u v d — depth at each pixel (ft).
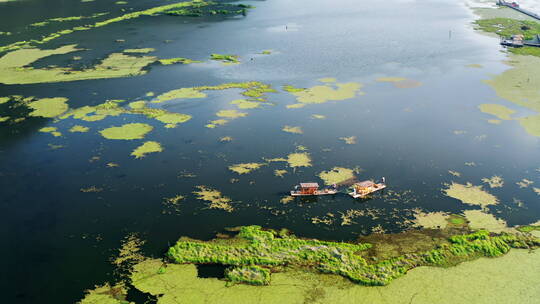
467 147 268.21
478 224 197.67
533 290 160.15
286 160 257.34
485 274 168.14
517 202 213.87
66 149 274.77
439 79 385.91
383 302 156.76
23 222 208.54
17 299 163.63
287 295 160.25
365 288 162.81
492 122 299.79
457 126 295.89
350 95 354.33
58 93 364.79
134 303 158.51
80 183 239.09
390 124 300.81
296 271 171.12
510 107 322.34
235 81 391.45
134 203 220.64
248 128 299.17
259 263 174.60
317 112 322.55
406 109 324.80
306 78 398.01
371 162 253.85
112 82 389.60
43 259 184.14
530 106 322.34
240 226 200.54
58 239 196.24
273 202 218.18
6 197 228.02
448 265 172.76
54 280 172.14
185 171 248.11
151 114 321.93
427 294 159.84
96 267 178.19
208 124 305.53
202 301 158.40
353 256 176.86
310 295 160.15
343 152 265.34
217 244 186.91
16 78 400.26
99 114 323.57
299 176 240.32
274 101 345.10
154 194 227.61
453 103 332.80
